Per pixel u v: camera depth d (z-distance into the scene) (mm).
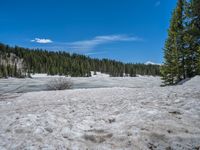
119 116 7469
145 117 6934
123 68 169875
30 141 5516
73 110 8898
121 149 5082
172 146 5012
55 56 177625
